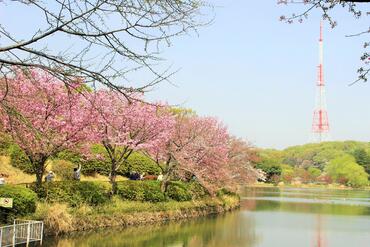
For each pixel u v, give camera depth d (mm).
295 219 32875
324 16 7449
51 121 19188
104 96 20812
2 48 6539
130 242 19625
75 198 21453
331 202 53219
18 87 13203
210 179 33875
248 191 78562
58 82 19141
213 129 35469
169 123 27734
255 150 60188
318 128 142125
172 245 19719
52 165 28188
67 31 6723
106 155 33125
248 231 25500
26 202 17594
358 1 5980
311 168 121438
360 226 29359
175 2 6887
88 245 17875
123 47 6957
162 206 28141
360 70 7410
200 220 29828
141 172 37000
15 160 27406
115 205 24469
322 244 22016
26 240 16125
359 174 105125
